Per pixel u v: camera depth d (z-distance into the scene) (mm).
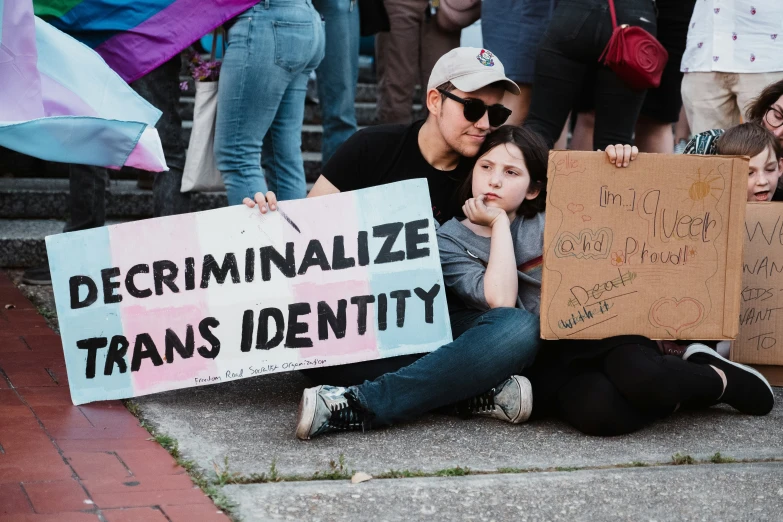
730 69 4820
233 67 4324
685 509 2828
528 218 3619
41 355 3910
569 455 3172
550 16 5223
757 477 3049
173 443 3098
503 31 5344
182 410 3453
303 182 4863
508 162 3475
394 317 3510
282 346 3496
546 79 4797
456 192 3756
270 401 3609
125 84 4016
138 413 3393
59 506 2629
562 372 3432
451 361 3295
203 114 4543
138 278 3475
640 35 4523
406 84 6316
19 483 2754
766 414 3604
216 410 3475
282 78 4371
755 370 3732
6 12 3662
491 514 2738
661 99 5520
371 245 3521
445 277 3617
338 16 5492
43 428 3189
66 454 2984
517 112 5492
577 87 4824
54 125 3568
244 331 3490
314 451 3117
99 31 4461
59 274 3436
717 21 4828
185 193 4840
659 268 3367
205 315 3484
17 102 3732
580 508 2801
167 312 3480
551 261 3318
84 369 3436
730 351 3807
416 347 3502
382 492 2828
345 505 2740
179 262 3484
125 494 2727
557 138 4887
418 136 3783
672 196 3346
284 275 3506
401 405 3283
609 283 3348
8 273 5152
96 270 3455
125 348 3467
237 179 4461
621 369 3270
